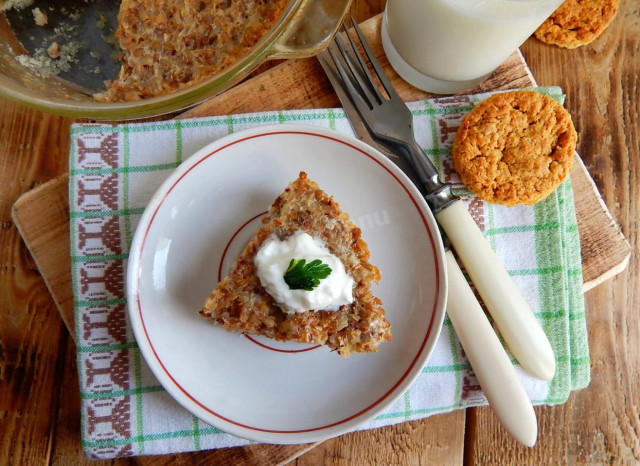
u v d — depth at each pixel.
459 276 0.40
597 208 0.43
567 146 0.41
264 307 0.38
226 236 0.40
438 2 0.37
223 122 0.41
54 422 0.43
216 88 0.36
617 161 0.46
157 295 0.39
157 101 0.36
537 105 0.41
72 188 0.40
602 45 0.46
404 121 0.41
